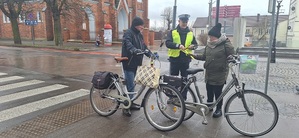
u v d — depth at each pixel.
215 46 4.23
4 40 30.19
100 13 29.92
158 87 3.93
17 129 3.83
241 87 3.97
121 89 4.33
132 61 4.34
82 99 5.47
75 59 13.02
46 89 6.32
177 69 5.03
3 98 5.43
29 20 20.72
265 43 21.64
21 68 9.62
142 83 3.86
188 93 4.14
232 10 23.38
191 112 4.13
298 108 4.93
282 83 7.32
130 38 4.27
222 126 4.06
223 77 4.28
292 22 29.92
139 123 4.14
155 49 22.45
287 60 13.66
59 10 19.59
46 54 15.16
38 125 3.99
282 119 4.34
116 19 31.72
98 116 4.43
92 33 30.05
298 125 4.10
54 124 4.04
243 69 4.98
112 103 4.79
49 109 4.77
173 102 3.88
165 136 3.67
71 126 3.97
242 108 3.99
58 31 20.09
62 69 9.62
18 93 5.87
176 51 4.88
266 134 3.76
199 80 7.62
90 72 9.03
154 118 4.30
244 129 3.80
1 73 8.44
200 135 3.72
